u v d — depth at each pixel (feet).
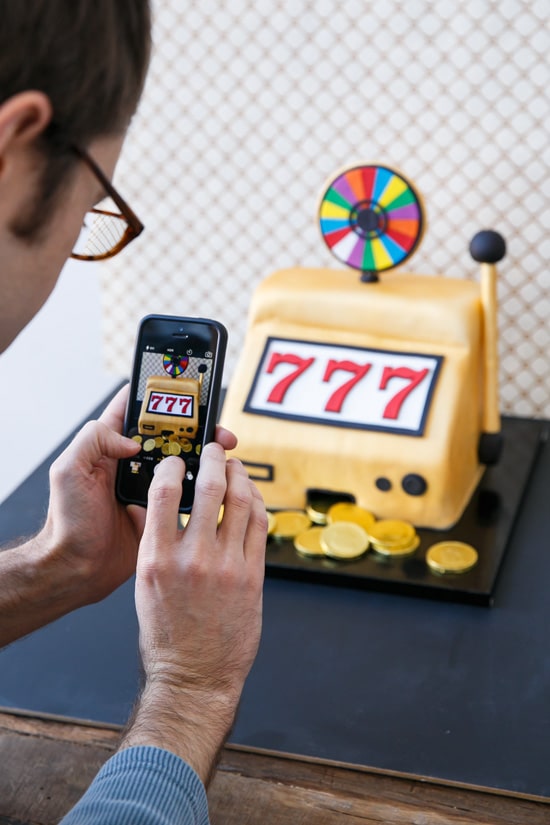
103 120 1.65
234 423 3.41
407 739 2.53
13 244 1.67
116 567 2.52
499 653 2.82
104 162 1.75
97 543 2.40
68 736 2.58
